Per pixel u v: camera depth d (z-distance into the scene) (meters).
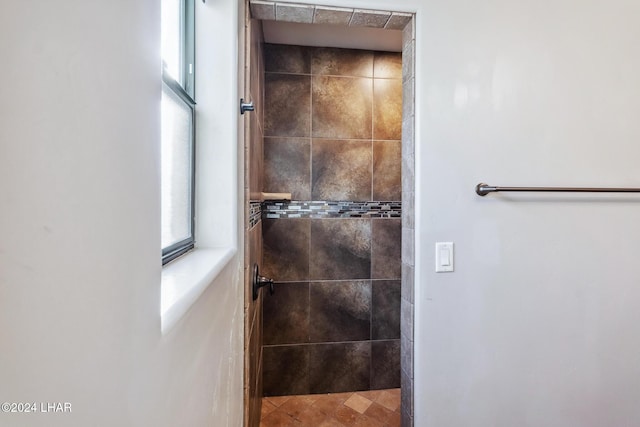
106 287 0.25
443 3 1.14
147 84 0.31
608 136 1.25
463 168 1.16
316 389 1.96
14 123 0.17
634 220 1.27
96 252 0.23
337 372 1.98
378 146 2.00
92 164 0.23
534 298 1.21
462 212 1.17
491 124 1.17
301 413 1.79
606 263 1.25
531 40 1.19
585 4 1.23
